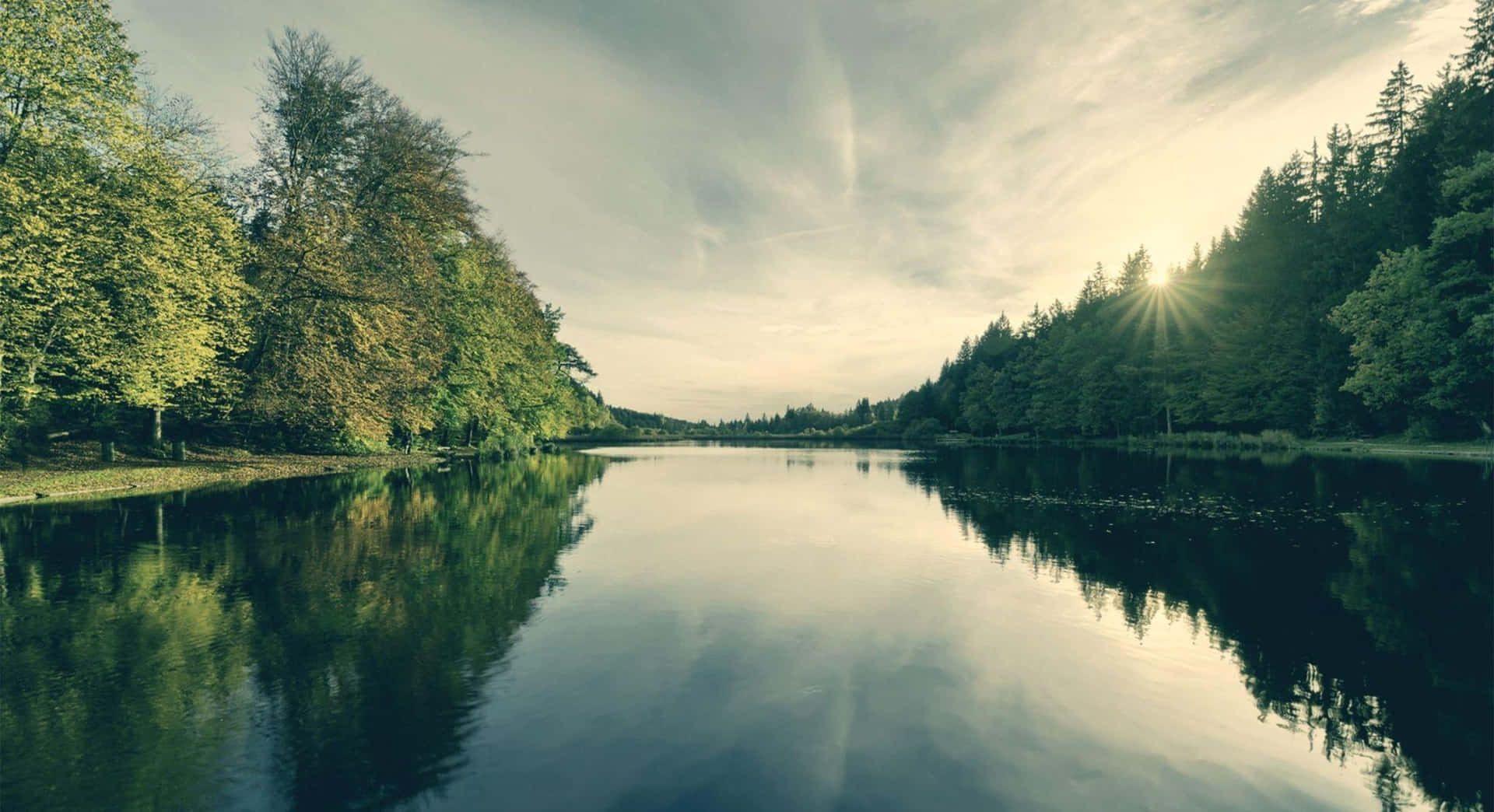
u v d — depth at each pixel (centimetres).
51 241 1831
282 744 479
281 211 2714
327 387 2667
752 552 1193
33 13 1806
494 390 4391
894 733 503
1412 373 3481
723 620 782
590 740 488
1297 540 1297
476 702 552
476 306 3966
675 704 550
